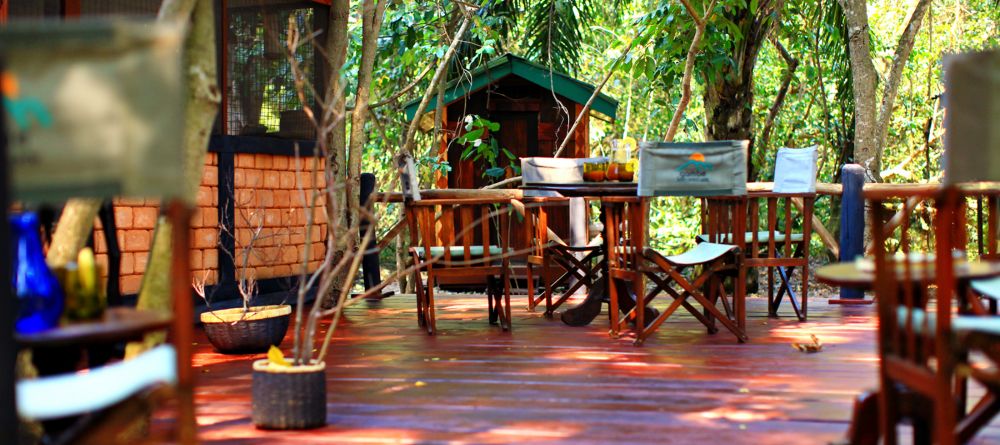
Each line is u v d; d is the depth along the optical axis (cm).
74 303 220
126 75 197
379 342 522
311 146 695
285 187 677
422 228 550
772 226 573
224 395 388
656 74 877
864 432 275
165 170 198
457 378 415
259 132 653
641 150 486
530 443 307
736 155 486
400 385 401
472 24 955
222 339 481
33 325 209
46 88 197
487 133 974
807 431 319
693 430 321
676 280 502
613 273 523
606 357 464
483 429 326
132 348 300
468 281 913
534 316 631
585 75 1481
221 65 620
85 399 202
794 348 483
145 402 203
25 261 216
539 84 955
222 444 310
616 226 527
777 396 373
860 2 873
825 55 1167
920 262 246
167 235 291
